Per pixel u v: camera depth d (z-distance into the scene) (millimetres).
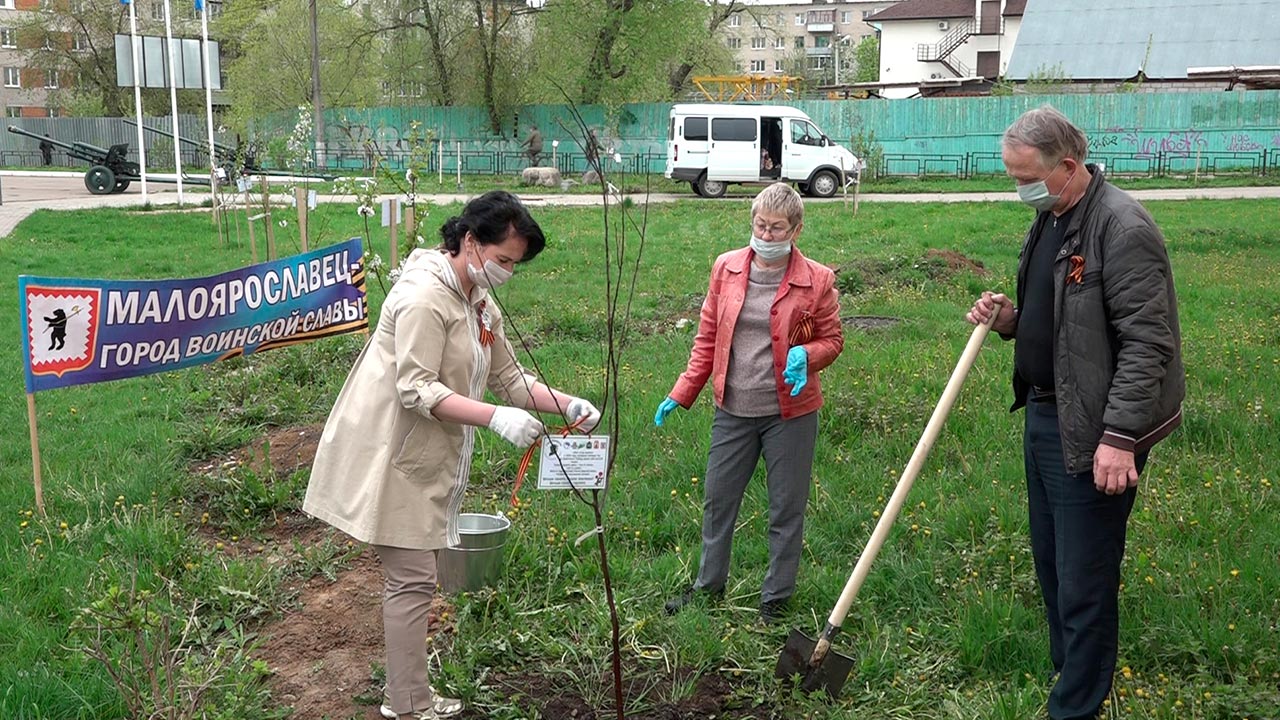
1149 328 3369
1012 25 59562
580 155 38312
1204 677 3965
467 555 4672
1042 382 3729
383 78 42469
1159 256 3400
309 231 18203
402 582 3676
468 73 39531
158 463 6395
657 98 40281
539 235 3580
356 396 3678
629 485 6008
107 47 57469
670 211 23719
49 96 66250
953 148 37719
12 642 4238
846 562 5109
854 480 6023
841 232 18625
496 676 4172
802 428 4508
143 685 3891
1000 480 5918
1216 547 4938
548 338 10227
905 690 4020
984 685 4066
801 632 4039
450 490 3729
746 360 4492
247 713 3814
